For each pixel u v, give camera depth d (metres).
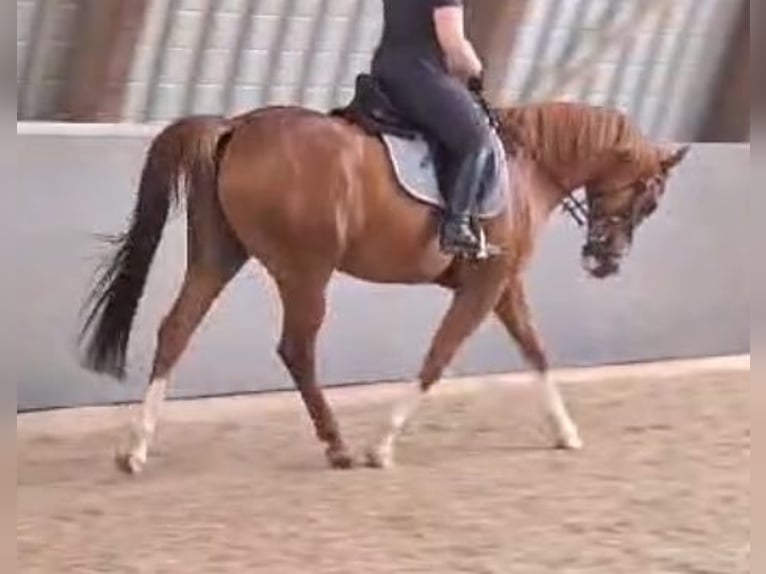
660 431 11.69
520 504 9.12
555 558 7.95
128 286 9.55
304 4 14.14
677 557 8.02
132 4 12.94
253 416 12.02
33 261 11.69
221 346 12.73
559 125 10.51
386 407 12.59
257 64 14.16
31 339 11.70
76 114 13.42
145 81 13.55
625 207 10.88
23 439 10.86
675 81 17.25
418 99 9.66
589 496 9.38
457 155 9.70
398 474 9.95
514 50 15.62
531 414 12.36
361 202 9.68
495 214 9.95
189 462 10.27
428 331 13.91
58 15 13.09
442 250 9.84
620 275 15.20
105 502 8.98
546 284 14.68
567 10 15.85
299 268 9.68
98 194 11.98
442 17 9.48
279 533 8.31
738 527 8.67
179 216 12.33
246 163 9.52
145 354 12.28
